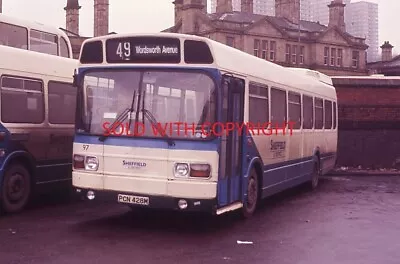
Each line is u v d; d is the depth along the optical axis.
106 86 8.96
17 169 10.41
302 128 13.81
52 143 11.28
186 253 7.63
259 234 9.08
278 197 13.91
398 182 17.84
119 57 8.93
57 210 10.96
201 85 8.52
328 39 65.94
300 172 13.80
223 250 7.88
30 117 10.66
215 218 10.41
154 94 8.68
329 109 17.08
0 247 7.75
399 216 11.10
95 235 8.61
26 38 12.46
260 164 10.72
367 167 21.83
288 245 8.34
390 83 21.98
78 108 9.14
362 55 69.31
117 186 8.71
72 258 7.20
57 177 11.48
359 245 8.45
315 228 9.73
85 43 9.20
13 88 10.20
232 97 9.12
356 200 13.40
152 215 10.51
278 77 11.86
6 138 10.01
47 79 11.12
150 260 7.19
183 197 8.38
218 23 56.66
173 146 8.45
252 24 58.62
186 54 8.59
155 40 8.73
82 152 8.99
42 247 7.77
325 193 14.77
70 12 58.53
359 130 21.86
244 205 10.18
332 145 17.55
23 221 9.69
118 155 8.72
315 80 15.45
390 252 8.01
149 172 8.55
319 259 7.52
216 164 8.45
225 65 8.90
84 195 8.98
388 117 21.94
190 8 58.25
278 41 61.00
